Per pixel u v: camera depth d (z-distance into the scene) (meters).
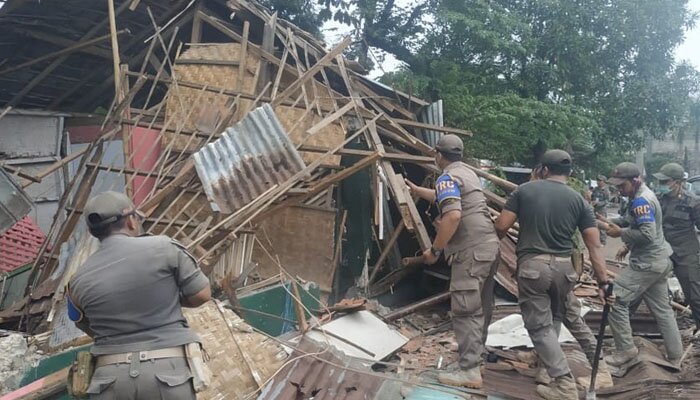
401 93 8.80
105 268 2.84
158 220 5.64
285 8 13.95
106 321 2.79
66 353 4.04
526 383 4.79
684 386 4.64
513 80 15.05
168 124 6.68
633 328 6.47
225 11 8.82
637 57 16.34
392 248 8.37
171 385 2.73
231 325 4.35
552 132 14.20
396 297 8.16
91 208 2.94
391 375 4.63
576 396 4.24
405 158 7.08
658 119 16.66
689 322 7.05
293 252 7.08
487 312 4.69
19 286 6.17
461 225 4.43
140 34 9.08
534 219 4.30
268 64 7.89
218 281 5.34
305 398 4.06
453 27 14.17
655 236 5.10
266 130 5.80
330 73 8.21
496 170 13.63
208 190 5.37
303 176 5.55
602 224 5.56
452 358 5.59
